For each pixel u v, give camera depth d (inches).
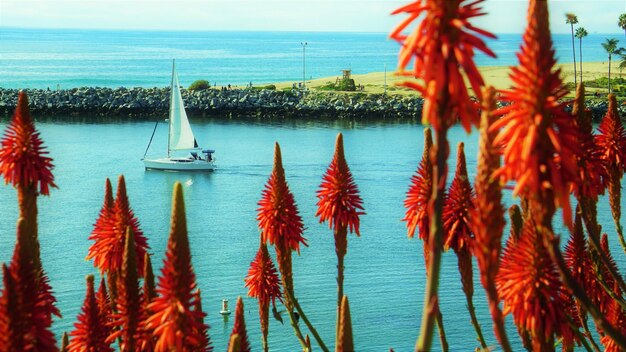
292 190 3531.0
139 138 5142.7
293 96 6683.1
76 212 3038.9
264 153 4601.4
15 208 3110.2
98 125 5698.8
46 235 2706.7
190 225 2962.6
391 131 5580.7
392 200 3334.2
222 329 1924.2
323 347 1010.1
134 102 6318.9
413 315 2011.6
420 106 6318.9
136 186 3678.6
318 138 5201.8
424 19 470.3
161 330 628.4
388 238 2711.6
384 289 2188.7
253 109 6432.1
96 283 2177.7
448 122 472.1
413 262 2444.6
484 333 1891.0
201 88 7519.7
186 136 4475.9
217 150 4719.5
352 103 6402.6
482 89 508.7
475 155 4158.5
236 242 2709.2
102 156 4389.8
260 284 1027.9
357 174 3912.4
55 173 3823.8
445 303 2065.7
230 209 3253.0
